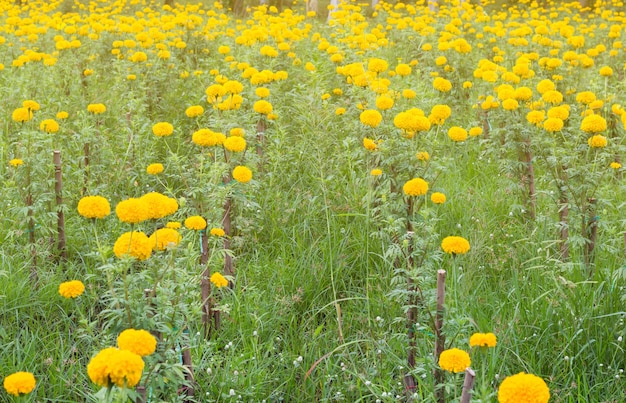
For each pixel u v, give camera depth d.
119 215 3.12
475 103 8.48
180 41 10.48
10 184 5.56
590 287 4.56
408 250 4.24
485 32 13.77
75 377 3.97
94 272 4.97
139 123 6.95
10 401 3.68
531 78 8.47
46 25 13.67
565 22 14.27
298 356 4.26
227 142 5.00
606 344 4.11
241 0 24.45
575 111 7.72
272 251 5.52
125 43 9.77
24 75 8.55
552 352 4.11
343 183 6.37
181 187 6.48
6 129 7.27
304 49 11.96
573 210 5.06
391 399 3.76
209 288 4.37
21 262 5.13
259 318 4.42
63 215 5.39
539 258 5.11
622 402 3.75
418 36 12.23
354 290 5.03
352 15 12.12
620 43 10.67
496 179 6.93
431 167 5.29
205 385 3.91
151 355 3.12
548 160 5.36
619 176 7.03
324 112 7.17
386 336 4.42
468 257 5.07
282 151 6.72
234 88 6.31
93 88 9.05
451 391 3.60
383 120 5.67
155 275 3.41
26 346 4.14
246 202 5.09
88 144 6.20
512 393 2.38
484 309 4.51
